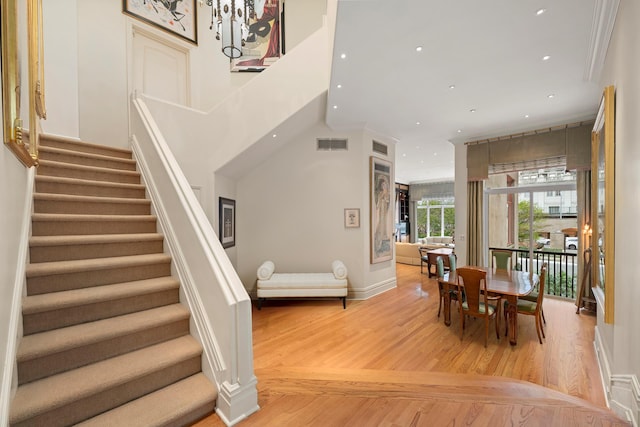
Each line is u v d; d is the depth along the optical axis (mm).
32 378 1548
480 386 2229
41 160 2771
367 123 5188
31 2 2076
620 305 2150
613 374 2277
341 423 1662
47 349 1564
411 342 3467
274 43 5609
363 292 5293
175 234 2541
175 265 2459
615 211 2291
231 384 1739
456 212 6207
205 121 4582
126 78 4652
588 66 3152
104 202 2781
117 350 1842
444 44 2795
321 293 4688
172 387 1812
